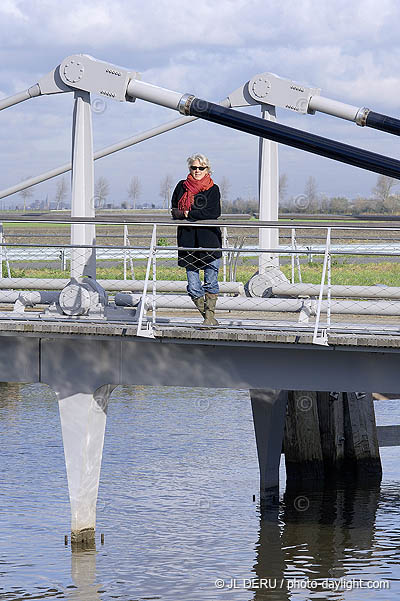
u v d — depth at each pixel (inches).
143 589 468.1
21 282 645.3
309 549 542.9
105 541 544.1
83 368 500.4
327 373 459.2
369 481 718.5
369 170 462.6
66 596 461.7
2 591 466.6
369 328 478.3
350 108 546.9
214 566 510.9
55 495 630.5
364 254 452.8
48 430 808.3
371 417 746.8
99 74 555.5
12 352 508.4
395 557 529.7
